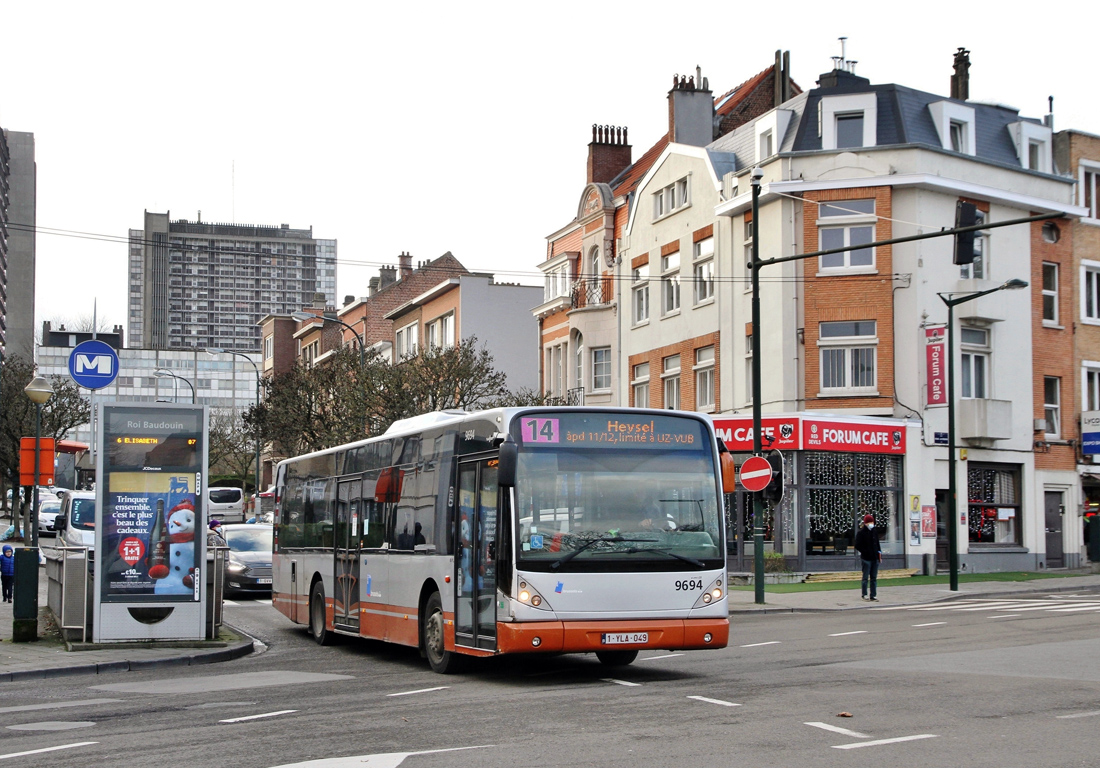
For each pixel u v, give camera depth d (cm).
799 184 3622
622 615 1298
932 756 815
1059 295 3966
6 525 7325
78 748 946
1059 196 3959
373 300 7375
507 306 6122
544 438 1324
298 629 2272
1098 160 4134
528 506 1298
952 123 3794
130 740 980
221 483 8806
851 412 3553
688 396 4122
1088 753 820
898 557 3500
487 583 1334
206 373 17512
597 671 1448
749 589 3131
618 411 1359
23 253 14288
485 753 860
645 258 4450
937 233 2159
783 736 905
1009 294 3772
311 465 2098
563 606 1281
